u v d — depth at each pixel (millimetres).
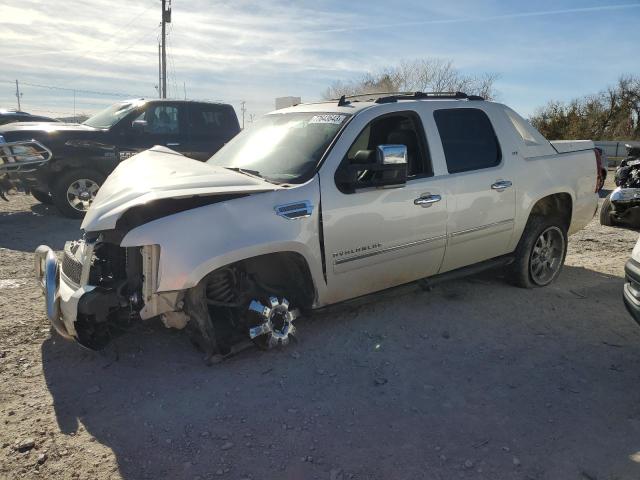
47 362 3924
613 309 5055
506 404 3412
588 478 2738
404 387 3615
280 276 4160
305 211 3844
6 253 6973
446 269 4852
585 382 3693
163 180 3656
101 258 3680
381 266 4320
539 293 5449
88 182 9383
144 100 9930
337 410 3336
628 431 3125
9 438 3043
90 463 2848
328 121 4438
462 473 2773
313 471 2789
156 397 3467
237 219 3609
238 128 10797
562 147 5754
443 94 4996
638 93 47969
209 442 3018
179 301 3613
